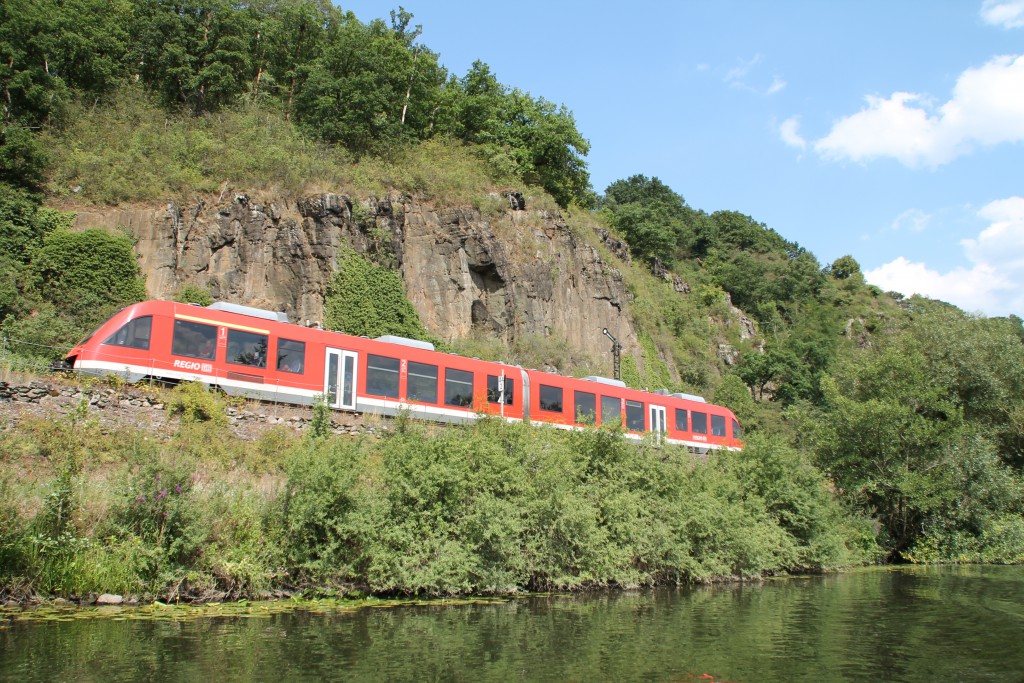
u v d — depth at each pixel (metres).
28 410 15.44
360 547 14.02
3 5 36.91
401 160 45.69
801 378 71.00
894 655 11.27
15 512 11.98
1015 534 27.95
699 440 32.72
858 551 26.31
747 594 17.39
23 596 11.51
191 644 9.88
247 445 17.48
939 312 38.69
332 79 46.84
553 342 43.53
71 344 27.56
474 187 45.81
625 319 52.34
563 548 16.25
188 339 19.73
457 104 55.69
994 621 14.51
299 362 21.44
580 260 50.19
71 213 31.61
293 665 9.12
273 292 34.78
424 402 23.67
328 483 13.95
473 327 41.09
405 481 14.77
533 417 26.67
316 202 36.66
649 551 17.61
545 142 55.50
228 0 49.66
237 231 34.75
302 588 13.48
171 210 33.47
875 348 40.09
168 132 39.12
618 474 18.97
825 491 25.38
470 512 15.26
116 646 9.59
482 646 10.62
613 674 9.45
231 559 12.88
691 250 116.62
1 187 30.14
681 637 11.89
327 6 58.94
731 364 73.19
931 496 27.50
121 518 12.50
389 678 8.80
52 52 38.53
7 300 27.81
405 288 39.25
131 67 44.88
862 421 28.69
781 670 10.08
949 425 29.16
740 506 21.61
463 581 14.59
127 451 14.74
